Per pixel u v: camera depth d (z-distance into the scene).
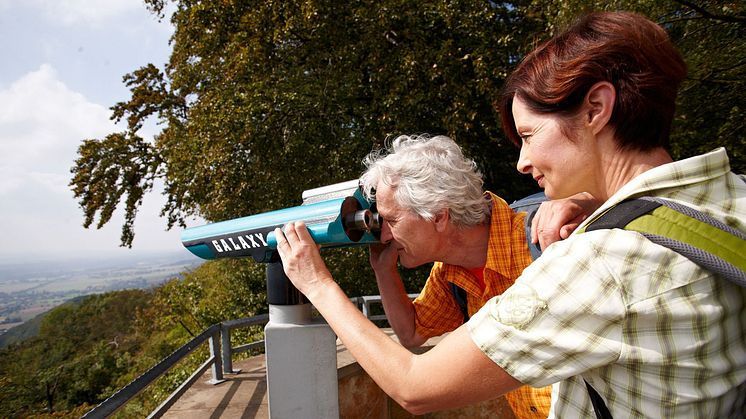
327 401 1.07
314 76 7.25
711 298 0.58
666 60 0.68
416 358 0.78
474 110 6.25
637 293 0.59
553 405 0.80
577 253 0.64
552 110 0.72
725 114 5.61
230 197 7.28
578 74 0.69
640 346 0.60
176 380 8.55
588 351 0.62
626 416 0.64
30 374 31.27
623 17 0.73
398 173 1.17
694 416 0.60
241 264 9.00
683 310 0.58
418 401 0.75
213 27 7.61
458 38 6.67
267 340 1.07
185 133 9.34
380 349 0.81
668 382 0.60
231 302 9.57
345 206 1.04
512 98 0.84
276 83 6.97
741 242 0.55
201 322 10.28
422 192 1.14
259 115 7.14
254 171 7.20
